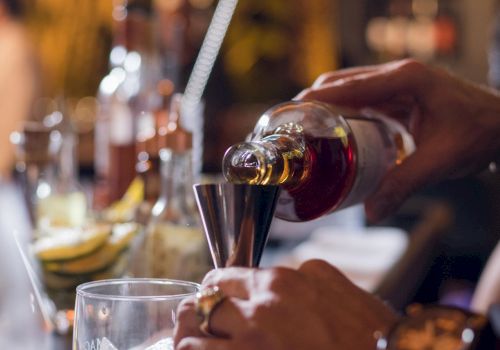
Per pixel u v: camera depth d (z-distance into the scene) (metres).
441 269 2.77
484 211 3.46
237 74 4.73
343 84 0.92
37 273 0.96
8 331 0.95
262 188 0.64
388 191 0.95
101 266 0.97
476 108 0.96
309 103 0.86
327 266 0.65
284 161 0.78
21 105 3.03
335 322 0.61
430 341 0.58
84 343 0.63
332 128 0.85
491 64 5.35
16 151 1.30
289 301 0.60
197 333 0.61
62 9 4.45
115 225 1.02
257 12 4.82
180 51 1.76
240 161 0.72
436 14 5.66
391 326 0.60
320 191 0.84
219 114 3.45
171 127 0.99
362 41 5.71
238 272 0.62
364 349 0.60
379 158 0.91
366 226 2.27
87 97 4.52
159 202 1.00
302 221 0.86
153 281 0.66
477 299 1.60
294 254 1.65
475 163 0.99
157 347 0.63
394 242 1.77
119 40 1.47
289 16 4.99
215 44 2.28
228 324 0.59
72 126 1.34
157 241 0.97
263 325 0.59
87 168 3.49
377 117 0.97
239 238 0.64
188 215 0.99
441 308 0.59
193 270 0.98
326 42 5.32
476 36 5.63
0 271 0.98
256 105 4.88
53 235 0.99
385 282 1.26
